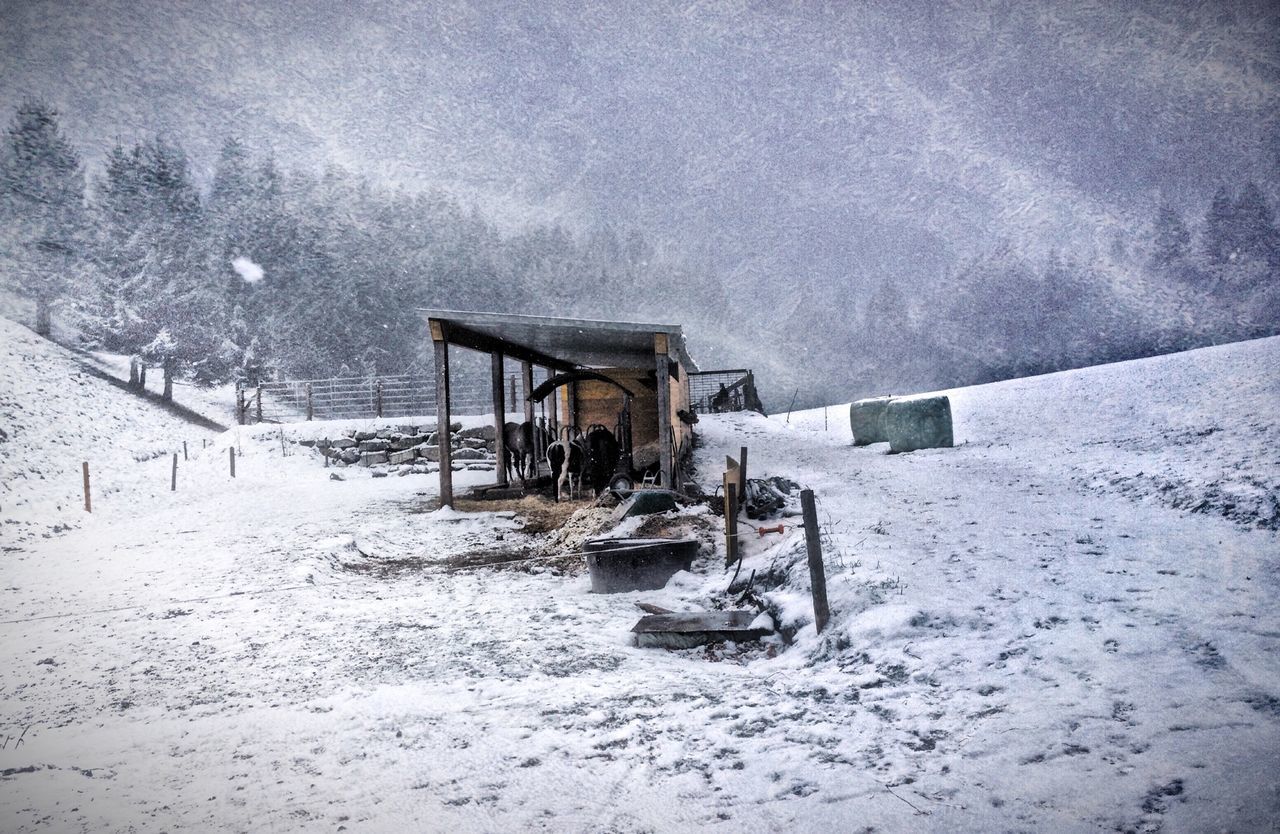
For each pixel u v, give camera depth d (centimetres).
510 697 502
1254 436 1323
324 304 6475
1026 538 814
